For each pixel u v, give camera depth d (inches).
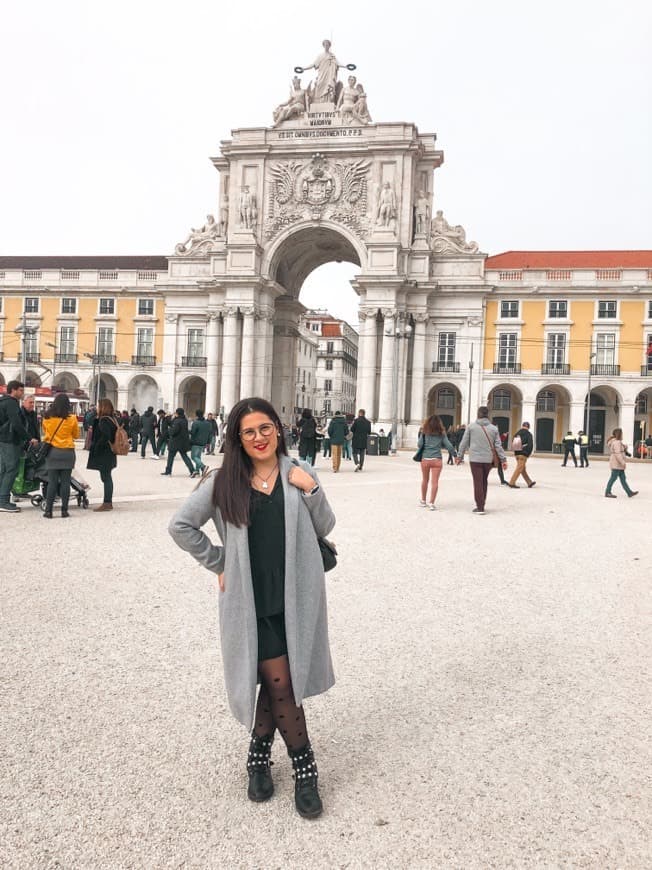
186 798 89.9
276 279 1438.2
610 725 113.6
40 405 1210.6
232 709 87.6
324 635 92.7
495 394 1421.0
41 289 1481.3
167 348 1433.3
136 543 258.5
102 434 339.0
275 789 92.9
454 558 247.4
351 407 3115.2
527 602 189.2
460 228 1332.4
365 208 1305.4
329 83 1336.1
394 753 103.0
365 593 195.6
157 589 193.5
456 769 98.3
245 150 1328.7
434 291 1316.4
